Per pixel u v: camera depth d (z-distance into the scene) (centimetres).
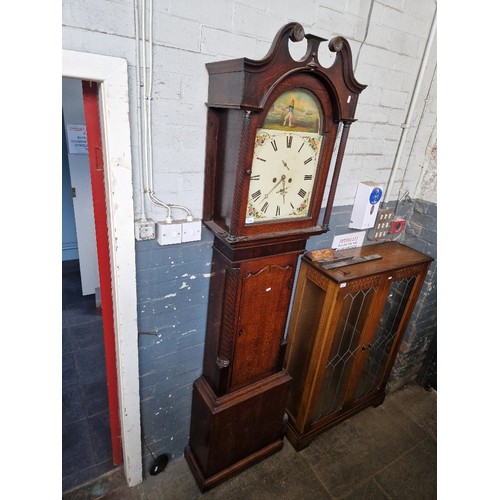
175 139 120
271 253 133
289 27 94
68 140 251
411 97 177
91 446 190
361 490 181
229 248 124
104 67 98
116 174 111
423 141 197
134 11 99
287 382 170
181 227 131
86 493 168
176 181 126
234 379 156
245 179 108
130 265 126
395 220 208
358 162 177
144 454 174
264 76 98
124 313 133
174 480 177
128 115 106
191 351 163
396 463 197
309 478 184
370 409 233
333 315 165
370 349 214
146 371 154
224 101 107
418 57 169
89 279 299
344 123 119
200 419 166
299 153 119
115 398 162
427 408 238
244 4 114
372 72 158
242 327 143
